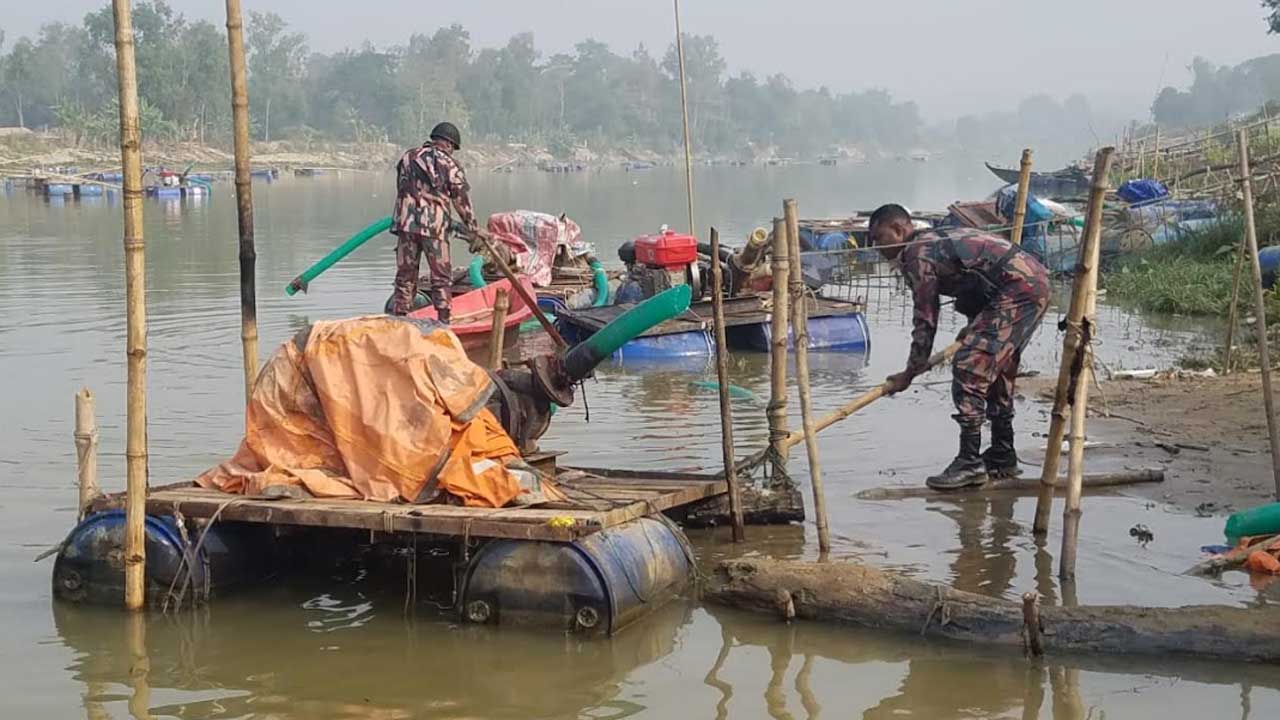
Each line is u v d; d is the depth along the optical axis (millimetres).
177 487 7199
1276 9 47719
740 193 61750
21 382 12422
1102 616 6055
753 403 11758
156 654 6141
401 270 11984
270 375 7168
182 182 52375
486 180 83250
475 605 6469
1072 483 6887
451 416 6879
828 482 8969
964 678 5809
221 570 6930
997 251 8328
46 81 119062
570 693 5684
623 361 14062
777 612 6547
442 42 151375
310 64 163125
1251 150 28062
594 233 33094
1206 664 5887
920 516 8117
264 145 111000
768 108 181125
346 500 6832
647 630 6430
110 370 13000
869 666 5957
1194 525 7781
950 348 8617
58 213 38812
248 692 5691
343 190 60844
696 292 15109
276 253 26172
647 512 6973
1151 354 14023
